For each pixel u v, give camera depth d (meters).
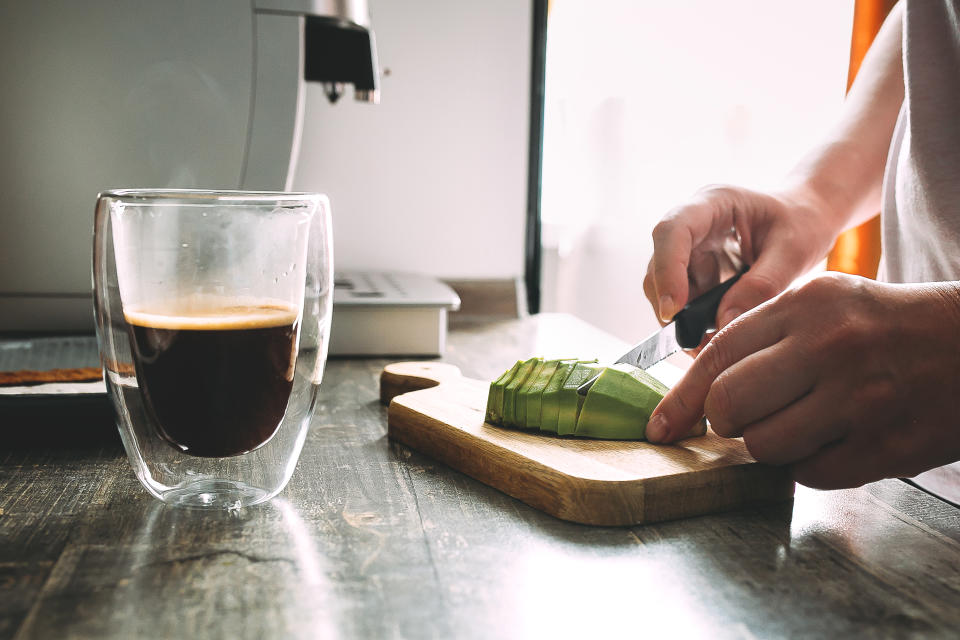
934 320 0.36
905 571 0.34
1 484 0.40
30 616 0.29
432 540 0.35
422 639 0.29
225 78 0.60
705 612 0.31
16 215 0.60
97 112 0.59
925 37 0.47
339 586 0.32
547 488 0.38
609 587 0.32
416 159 0.94
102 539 0.34
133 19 0.58
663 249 0.51
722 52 1.29
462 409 0.47
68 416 0.44
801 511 0.39
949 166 0.47
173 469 0.38
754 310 0.40
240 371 0.35
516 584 0.32
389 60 0.91
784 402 0.37
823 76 1.13
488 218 0.96
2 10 0.57
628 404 0.43
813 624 0.30
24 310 0.62
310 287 0.39
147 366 0.35
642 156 1.48
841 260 1.00
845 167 0.59
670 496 0.38
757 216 0.55
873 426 0.37
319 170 0.92
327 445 0.46
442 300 0.71
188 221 0.35
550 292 1.56
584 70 1.41
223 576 0.32
